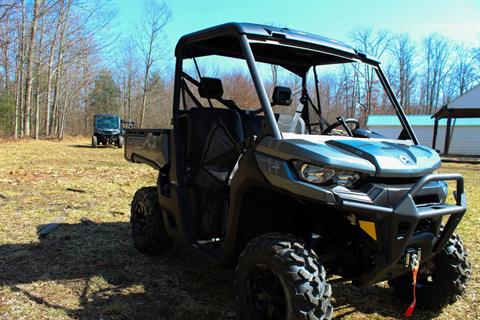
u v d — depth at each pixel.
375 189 2.47
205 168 3.62
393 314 3.35
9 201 6.62
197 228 3.61
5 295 3.35
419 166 2.67
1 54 32.22
